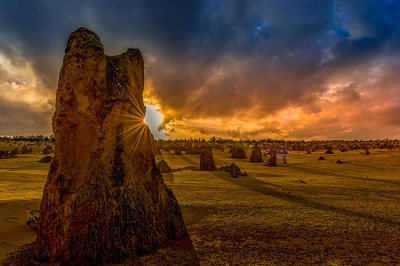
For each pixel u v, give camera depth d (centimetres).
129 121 873
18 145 8994
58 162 761
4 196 1560
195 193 1808
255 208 1389
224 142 13375
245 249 850
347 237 966
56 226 732
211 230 1032
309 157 5553
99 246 728
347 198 1675
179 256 788
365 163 4291
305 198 1669
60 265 704
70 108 767
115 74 878
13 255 775
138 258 759
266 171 3356
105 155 791
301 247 871
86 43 791
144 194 860
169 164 4122
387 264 752
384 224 1124
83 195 740
